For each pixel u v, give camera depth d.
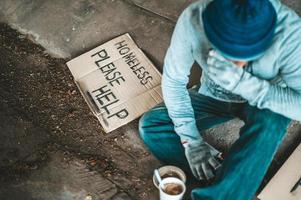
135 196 2.34
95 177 2.40
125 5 3.07
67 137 2.55
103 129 2.56
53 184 2.38
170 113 2.17
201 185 2.31
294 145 2.46
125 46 2.85
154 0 3.08
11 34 2.98
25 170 2.42
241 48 1.57
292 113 1.88
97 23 3.00
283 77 1.86
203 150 2.19
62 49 2.91
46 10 3.07
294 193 2.27
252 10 1.55
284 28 1.73
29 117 2.62
